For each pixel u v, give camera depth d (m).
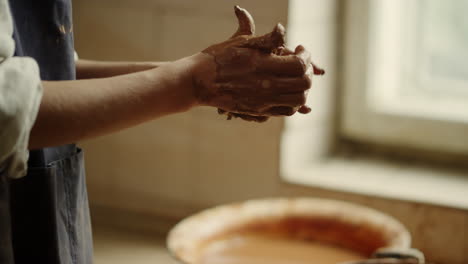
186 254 1.74
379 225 1.85
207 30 2.54
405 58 2.78
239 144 2.60
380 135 2.78
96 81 1.15
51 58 1.30
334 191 2.51
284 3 2.42
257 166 2.59
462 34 2.70
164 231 2.74
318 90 2.67
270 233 1.93
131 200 2.79
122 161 2.77
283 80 1.18
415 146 2.74
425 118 2.68
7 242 1.23
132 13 2.64
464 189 2.50
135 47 2.66
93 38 2.71
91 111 1.13
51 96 1.11
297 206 1.96
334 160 2.78
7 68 1.09
